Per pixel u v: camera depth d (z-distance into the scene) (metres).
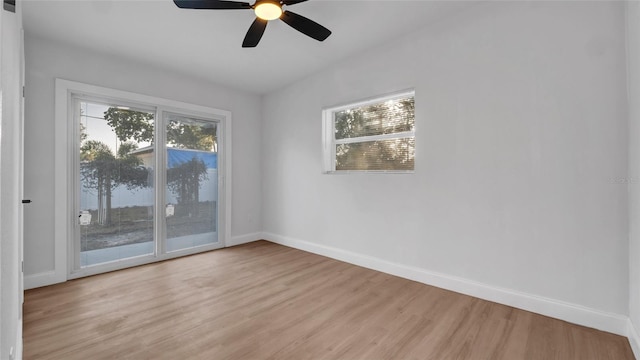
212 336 1.82
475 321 2.03
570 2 2.03
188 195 3.71
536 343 1.77
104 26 2.52
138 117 3.29
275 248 3.99
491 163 2.36
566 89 2.04
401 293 2.50
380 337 1.82
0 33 0.79
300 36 2.86
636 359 1.62
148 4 2.26
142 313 2.11
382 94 3.06
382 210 3.08
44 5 2.20
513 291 2.26
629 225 1.82
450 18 2.59
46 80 2.66
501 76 2.31
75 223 2.87
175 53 3.06
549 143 2.11
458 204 2.54
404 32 2.85
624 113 1.84
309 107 3.81
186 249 3.64
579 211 2.00
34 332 1.84
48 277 2.65
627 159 1.84
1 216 0.90
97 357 1.60
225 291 2.52
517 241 2.24
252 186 4.41
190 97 3.69
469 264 2.48
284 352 1.66
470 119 2.47
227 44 2.91
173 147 3.56
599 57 1.92
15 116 1.28
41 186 2.63
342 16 2.58
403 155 3.00
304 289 2.58
